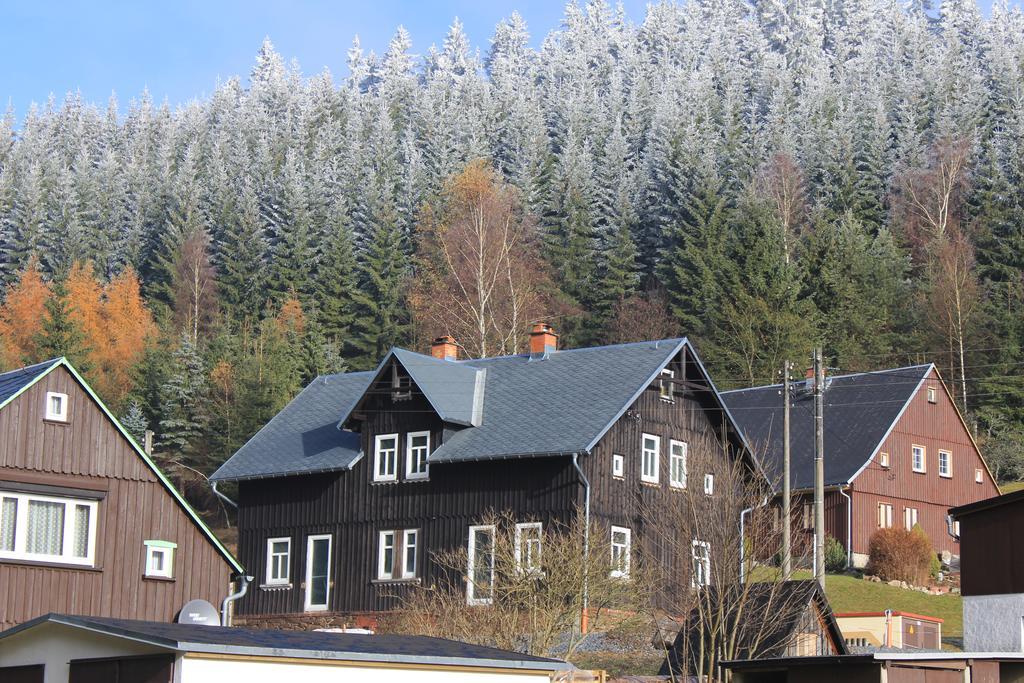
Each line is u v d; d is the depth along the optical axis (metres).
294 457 45.47
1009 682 24.05
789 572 31.00
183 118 148.38
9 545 29.27
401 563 41.78
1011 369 76.56
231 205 112.81
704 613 30.00
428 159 114.44
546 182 106.44
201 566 32.34
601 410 40.78
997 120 107.25
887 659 21.98
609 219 96.31
